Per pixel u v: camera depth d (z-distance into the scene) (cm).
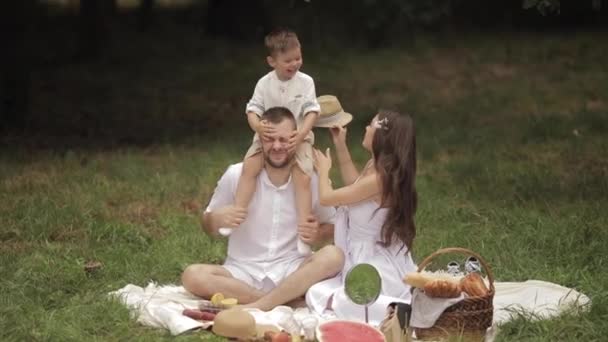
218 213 691
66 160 1137
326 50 2027
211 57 2038
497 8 2373
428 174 1100
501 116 1457
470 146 1233
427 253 812
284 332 602
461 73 1847
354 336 598
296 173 697
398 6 1786
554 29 2336
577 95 1609
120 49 2086
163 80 1798
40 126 1384
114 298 688
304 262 685
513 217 894
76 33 2330
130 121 1449
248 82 1775
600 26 2344
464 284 616
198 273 688
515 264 777
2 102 1348
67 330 637
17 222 889
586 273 745
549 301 685
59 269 761
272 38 709
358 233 687
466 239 841
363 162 1173
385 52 2036
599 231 829
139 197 1002
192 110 1543
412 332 626
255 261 707
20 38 1352
